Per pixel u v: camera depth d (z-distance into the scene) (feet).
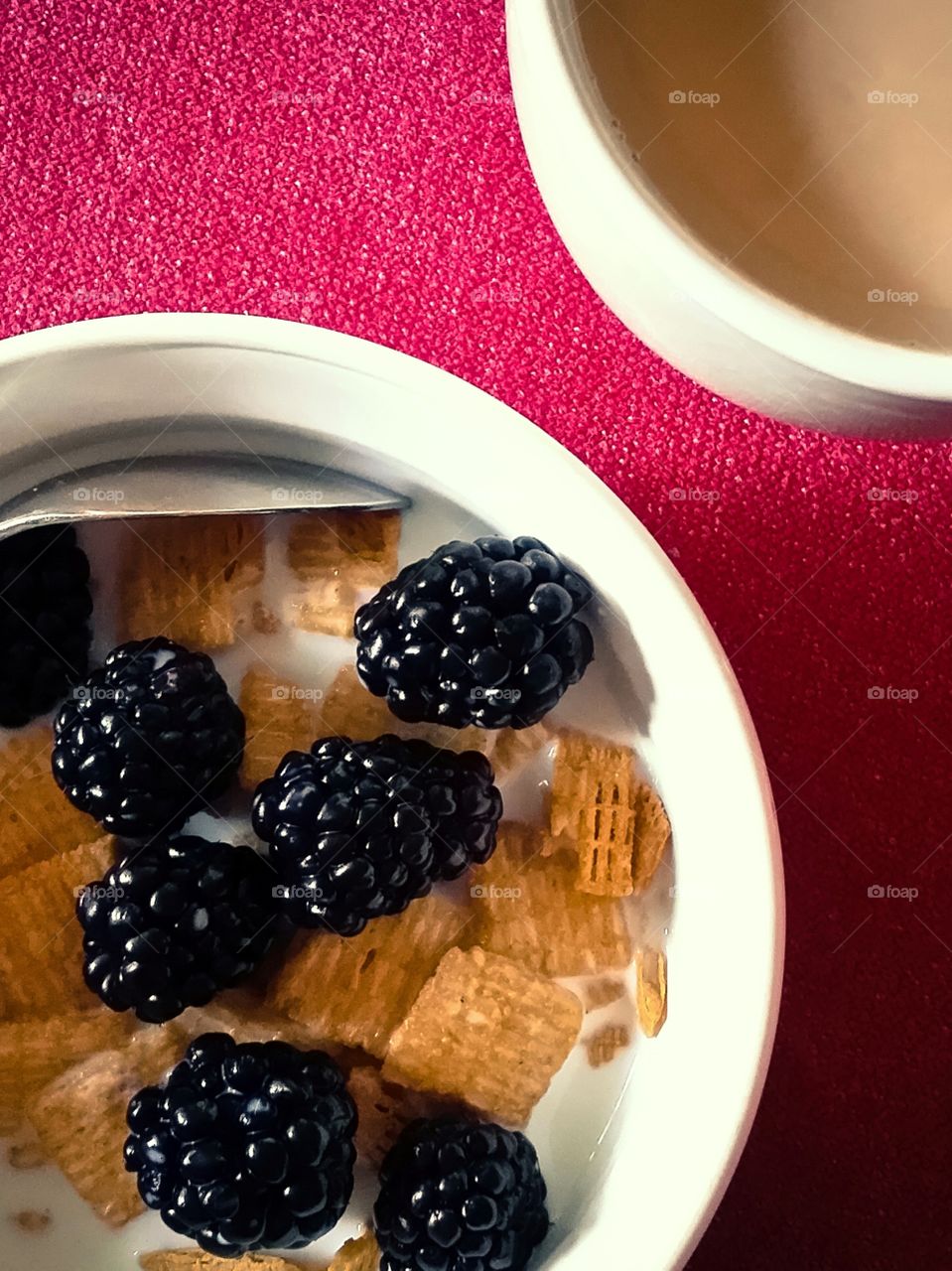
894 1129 0.66
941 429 0.45
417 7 0.66
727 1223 0.66
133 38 0.66
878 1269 0.65
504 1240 0.55
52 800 0.59
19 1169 0.59
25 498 0.56
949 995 0.66
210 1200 0.53
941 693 0.66
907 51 0.47
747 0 0.47
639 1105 0.58
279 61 0.66
